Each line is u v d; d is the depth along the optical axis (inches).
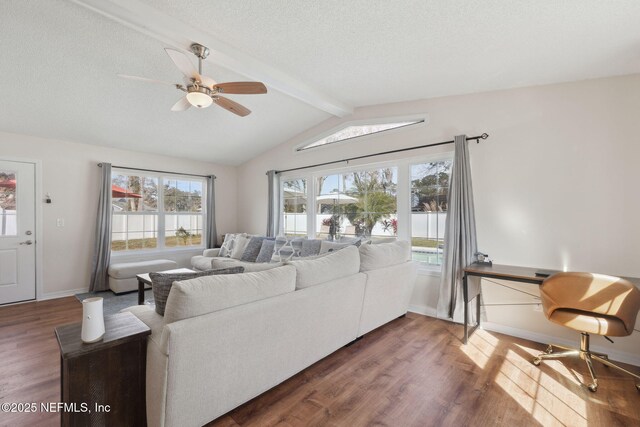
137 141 181.0
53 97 128.8
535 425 65.6
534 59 92.6
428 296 138.0
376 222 158.2
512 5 69.8
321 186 185.5
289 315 75.9
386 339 109.8
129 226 196.5
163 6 81.7
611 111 96.8
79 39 97.3
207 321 58.9
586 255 100.7
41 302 154.9
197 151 208.4
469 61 99.1
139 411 59.0
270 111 164.1
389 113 151.8
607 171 97.2
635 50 81.4
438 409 70.7
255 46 100.0
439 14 76.7
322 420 66.9
